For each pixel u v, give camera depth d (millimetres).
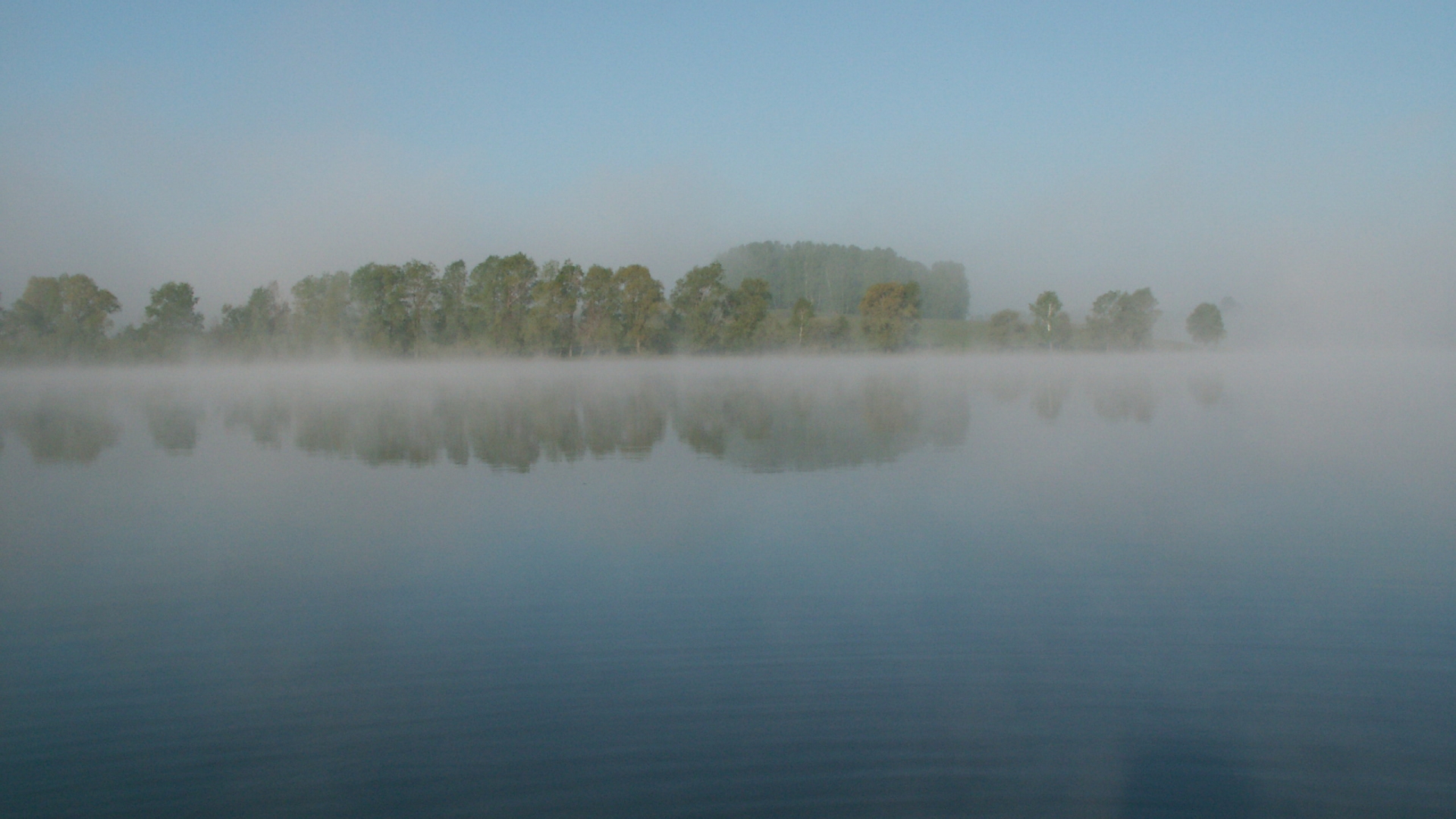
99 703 8531
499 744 7605
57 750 7598
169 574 12977
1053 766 7145
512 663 9391
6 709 8430
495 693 8633
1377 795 6703
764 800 6633
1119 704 8250
